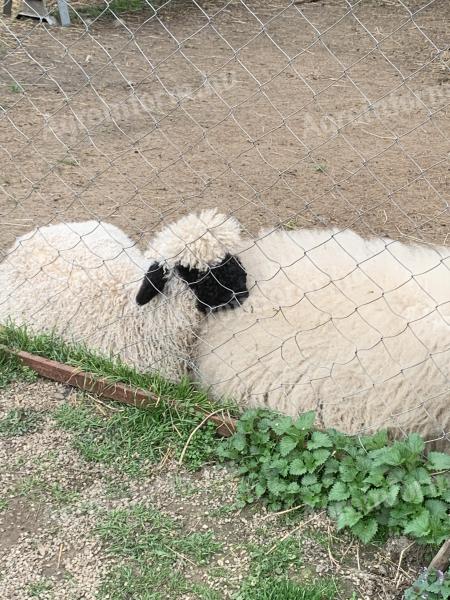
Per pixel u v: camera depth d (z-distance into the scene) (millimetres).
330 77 4758
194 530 1908
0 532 1910
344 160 3650
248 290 2260
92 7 5949
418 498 1838
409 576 1793
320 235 2451
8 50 4992
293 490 1936
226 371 2238
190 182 3445
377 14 6012
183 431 2127
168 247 2252
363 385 2107
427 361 2047
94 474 2047
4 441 2127
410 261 2264
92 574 1826
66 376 2275
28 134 3850
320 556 1846
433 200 3287
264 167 3584
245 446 2041
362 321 2133
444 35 5453
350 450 1982
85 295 2404
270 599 1750
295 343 2166
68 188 3287
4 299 2500
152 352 2336
